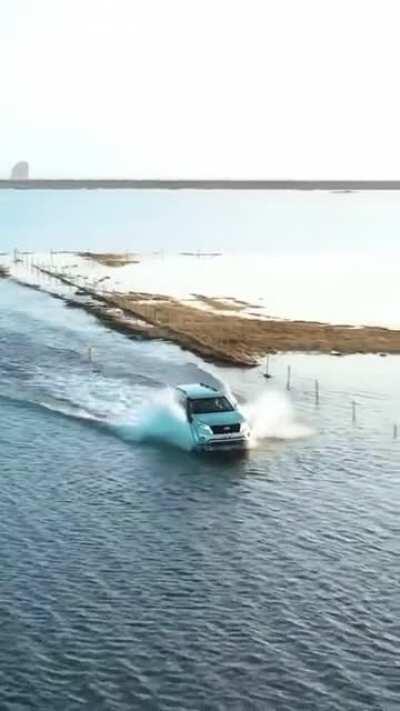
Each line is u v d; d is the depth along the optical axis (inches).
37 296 3998.5
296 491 1528.1
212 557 1252.5
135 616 1083.9
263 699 922.7
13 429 1881.2
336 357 2694.4
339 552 1270.9
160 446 1780.3
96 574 1194.6
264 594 1142.3
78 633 1044.5
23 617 1077.8
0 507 1437.0
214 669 975.6
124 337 2984.7
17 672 966.4
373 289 4311.0
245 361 2571.4
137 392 2206.0
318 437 1854.1
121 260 5708.7
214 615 1088.2
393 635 1042.1
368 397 2209.6
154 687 942.4
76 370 2464.3
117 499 1483.8
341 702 918.4
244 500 1483.8
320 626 1062.4
